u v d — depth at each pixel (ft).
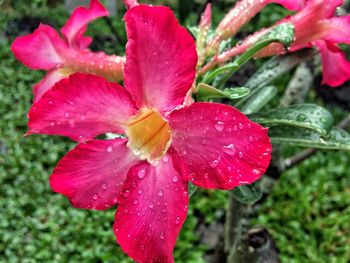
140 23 0.25
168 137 0.29
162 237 0.28
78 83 0.27
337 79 0.40
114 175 0.29
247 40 0.36
